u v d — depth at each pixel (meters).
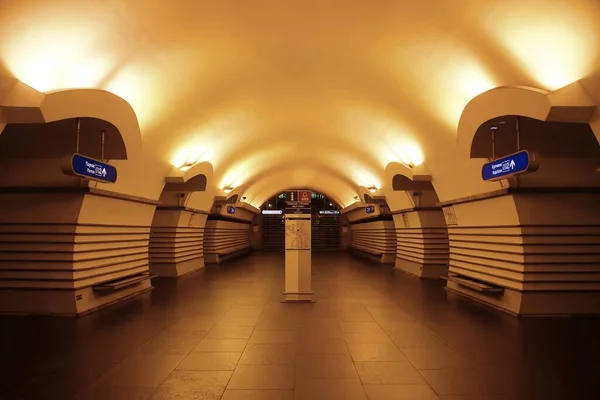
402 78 8.23
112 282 8.84
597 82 4.75
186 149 11.20
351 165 18.11
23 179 7.56
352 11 6.59
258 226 33.59
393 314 7.86
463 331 6.55
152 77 7.47
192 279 13.38
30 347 5.59
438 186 10.88
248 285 11.93
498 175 6.84
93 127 6.75
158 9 5.96
